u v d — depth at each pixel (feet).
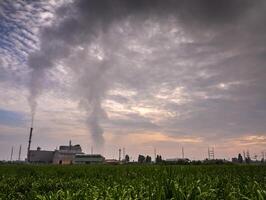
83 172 80.28
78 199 30.50
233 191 30.83
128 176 64.59
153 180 41.24
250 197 27.81
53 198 30.66
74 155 370.73
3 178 66.33
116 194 30.35
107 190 32.71
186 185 29.71
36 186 51.26
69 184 52.34
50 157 364.79
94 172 79.10
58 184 53.06
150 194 29.27
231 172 65.57
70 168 102.27
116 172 75.87
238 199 28.37
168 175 43.83
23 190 51.60
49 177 71.26
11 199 44.65
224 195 30.37
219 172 65.05
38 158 359.87
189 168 75.31
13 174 78.13
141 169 77.82
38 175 76.84
